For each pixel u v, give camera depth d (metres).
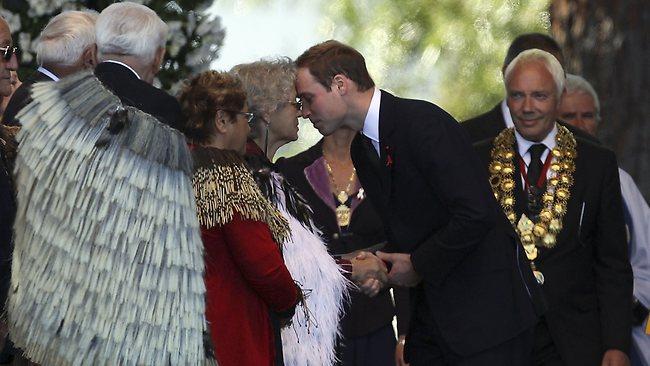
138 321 11.97
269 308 13.00
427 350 14.12
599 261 15.25
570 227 15.00
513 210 15.09
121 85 12.41
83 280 11.98
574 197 15.08
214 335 12.55
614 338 14.95
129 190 11.98
